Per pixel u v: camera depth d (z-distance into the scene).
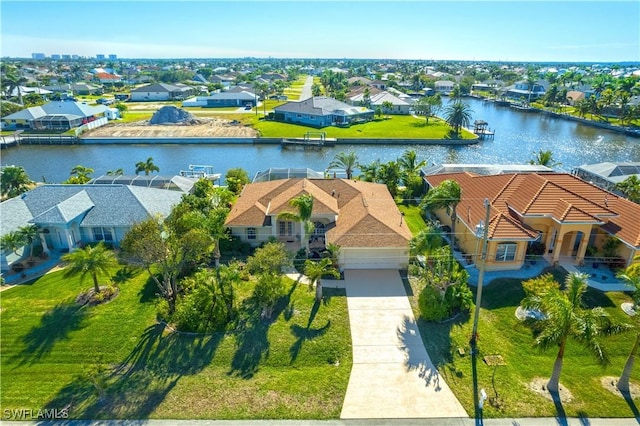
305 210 32.91
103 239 39.06
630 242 31.41
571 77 171.50
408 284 32.00
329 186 43.84
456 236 38.94
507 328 26.83
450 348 24.94
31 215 38.19
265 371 23.25
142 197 41.31
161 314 27.83
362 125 106.69
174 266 28.34
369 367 23.48
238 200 43.59
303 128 102.88
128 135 96.31
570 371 23.19
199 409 20.72
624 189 46.81
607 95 117.62
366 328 26.78
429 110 116.69
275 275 28.66
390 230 34.12
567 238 35.09
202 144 92.62
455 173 46.72
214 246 32.78
